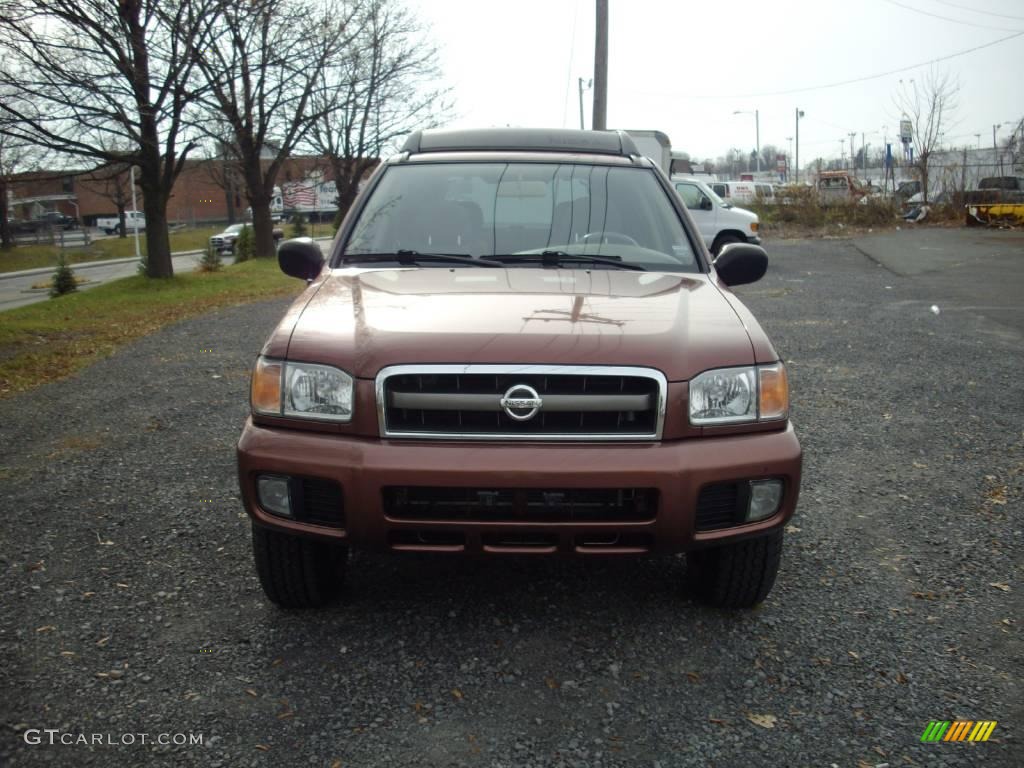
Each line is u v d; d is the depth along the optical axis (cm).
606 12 2044
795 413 659
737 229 1877
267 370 310
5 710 275
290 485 299
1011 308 1202
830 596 361
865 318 1130
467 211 414
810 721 273
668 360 295
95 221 9200
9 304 2797
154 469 534
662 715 276
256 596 359
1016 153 3447
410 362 291
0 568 386
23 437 618
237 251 3052
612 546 295
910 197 3350
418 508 293
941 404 680
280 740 261
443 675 298
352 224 417
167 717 272
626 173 442
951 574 383
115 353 999
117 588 366
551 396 288
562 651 314
